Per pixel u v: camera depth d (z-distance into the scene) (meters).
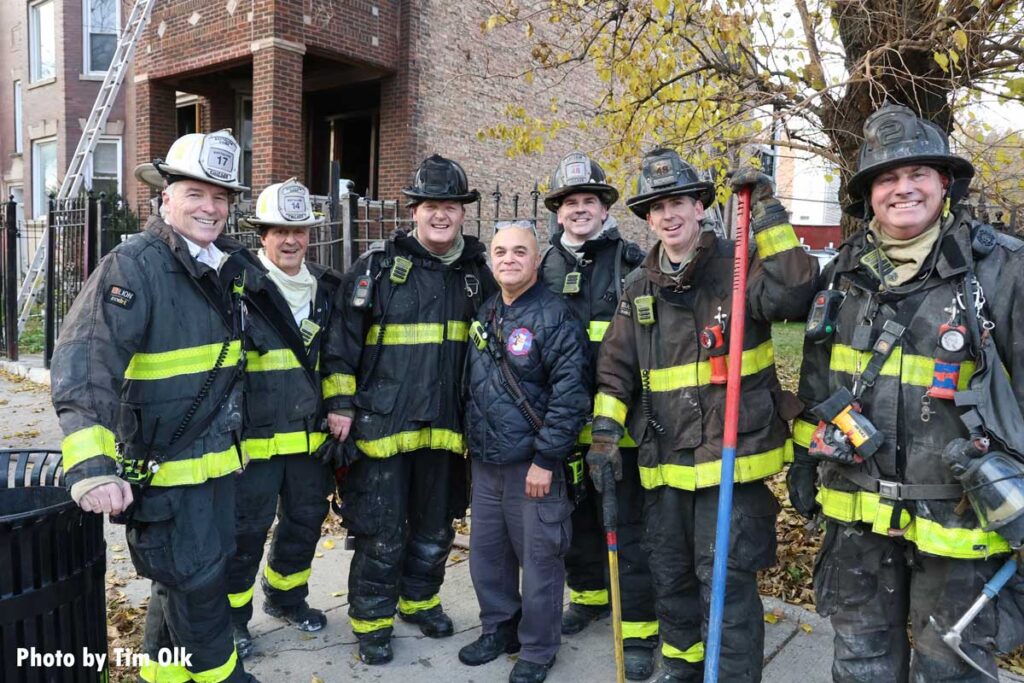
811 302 2.40
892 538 2.23
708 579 2.62
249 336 3.01
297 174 10.00
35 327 11.49
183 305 2.50
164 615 2.63
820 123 5.03
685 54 5.17
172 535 2.48
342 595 3.85
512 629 3.26
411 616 3.45
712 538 2.61
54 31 15.84
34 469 2.62
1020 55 4.13
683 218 2.63
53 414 7.38
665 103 5.23
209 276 2.55
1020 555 1.97
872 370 2.16
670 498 2.74
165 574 2.48
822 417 2.21
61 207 8.89
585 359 2.97
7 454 2.61
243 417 2.78
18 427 6.93
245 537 3.13
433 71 11.43
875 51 3.78
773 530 2.65
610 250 3.34
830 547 2.36
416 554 3.39
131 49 11.33
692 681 2.87
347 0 10.36
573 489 3.04
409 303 3.15
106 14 15.59
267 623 3.52
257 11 9.72
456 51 11.73
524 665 3.01
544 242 7.80
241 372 2.68
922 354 2.10
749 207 2.50
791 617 3.57
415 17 11.12
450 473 3.37
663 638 2.89
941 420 2.08
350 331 3.15
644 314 2.71
